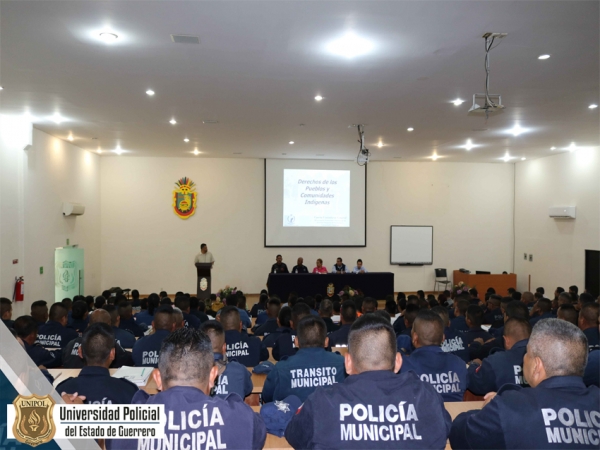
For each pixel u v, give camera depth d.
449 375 2.72
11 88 6.11
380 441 1.50
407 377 1.65
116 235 12.70
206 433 1.49
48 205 9.32
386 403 1.55
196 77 5.61
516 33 4.25
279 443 2.15
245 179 13.15
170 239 12.89
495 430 1.57
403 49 4.66
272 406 2.30
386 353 1.65
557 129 8.75
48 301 9.31
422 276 13.81
